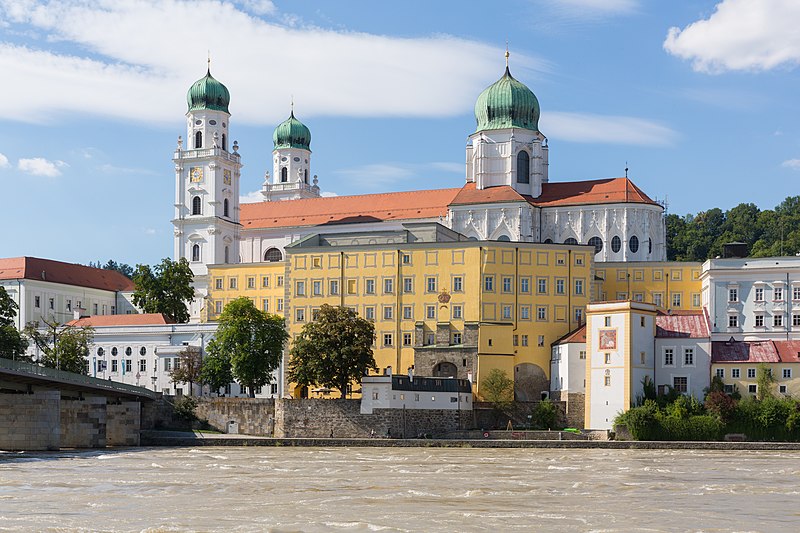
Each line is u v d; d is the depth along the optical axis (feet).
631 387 586.86
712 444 543.80
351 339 610.65
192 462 448.65
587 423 599.16
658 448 543.80
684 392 598.75
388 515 291.58
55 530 268.41
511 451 520.83
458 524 278.05
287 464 437.58
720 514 298.15
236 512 296.71
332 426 595.47
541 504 313.94
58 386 520.01
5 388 502.38
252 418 612.70
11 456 479.82
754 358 595.06
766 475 397.80
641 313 597.52
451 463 443.32
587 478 383.04
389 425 589.32
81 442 549.13
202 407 622.54
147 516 289.94
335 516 289.94
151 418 626.64
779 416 560.20
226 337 650.43
